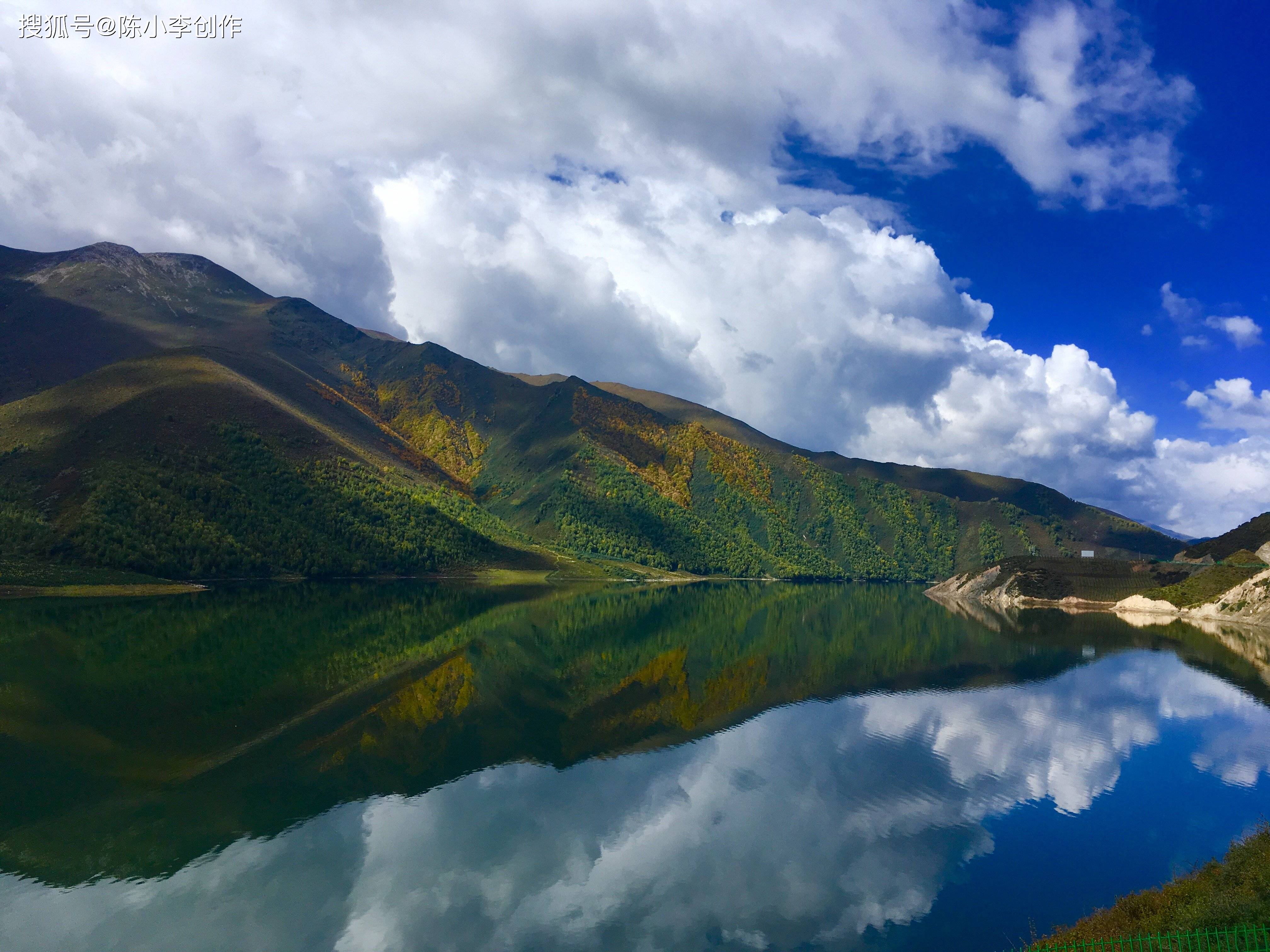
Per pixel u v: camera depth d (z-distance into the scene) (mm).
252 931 32562
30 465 182875
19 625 104125
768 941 32156
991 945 31906
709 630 134000
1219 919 23703
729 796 48906
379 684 77062
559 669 90562
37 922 32969
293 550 195125
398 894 35875
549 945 31703
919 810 46812
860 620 156375
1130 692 80438
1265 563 174250
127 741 56250
